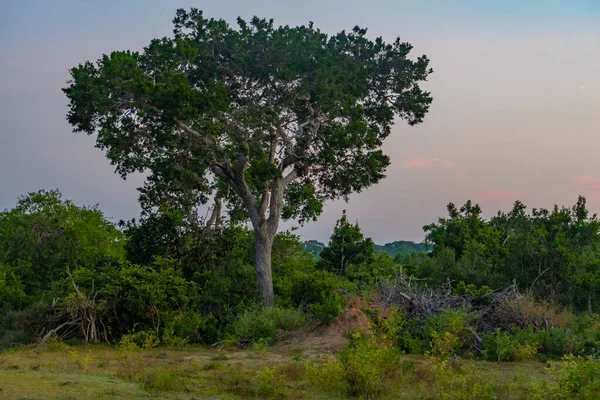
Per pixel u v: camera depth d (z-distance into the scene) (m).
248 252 30.06
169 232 27.12
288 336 21.06
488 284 31.38
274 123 26.53
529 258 32.06
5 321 21.02
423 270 34.34
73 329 21.38
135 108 24.34
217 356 17.83
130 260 27.53
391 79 30.62
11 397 10.14
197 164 25.28
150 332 20.83
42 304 21.25
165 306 21.89
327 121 27.53
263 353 18.56
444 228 42.97
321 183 30.00
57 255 31.69
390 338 19.91
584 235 35.03
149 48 26.73
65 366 14.52
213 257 26.67
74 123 25.58
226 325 23.08
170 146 25.23
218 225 29.38
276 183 27.20
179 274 23.77
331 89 25.67
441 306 22.34
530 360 18.05
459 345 18.86
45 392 10.70
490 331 19.88
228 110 24.12
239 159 26.69
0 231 33.62
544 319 21.02
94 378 12.67
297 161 27.56
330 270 37.88
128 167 26.23
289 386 12.56
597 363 10.56
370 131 27.25
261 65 27.19
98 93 23.48
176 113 23.59
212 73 27.42
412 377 13.11
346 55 29.16
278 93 27.27
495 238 38.81
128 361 15.05
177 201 31.44
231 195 33.44
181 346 20.77
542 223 35.94
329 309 20.97
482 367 16.47
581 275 31.17
